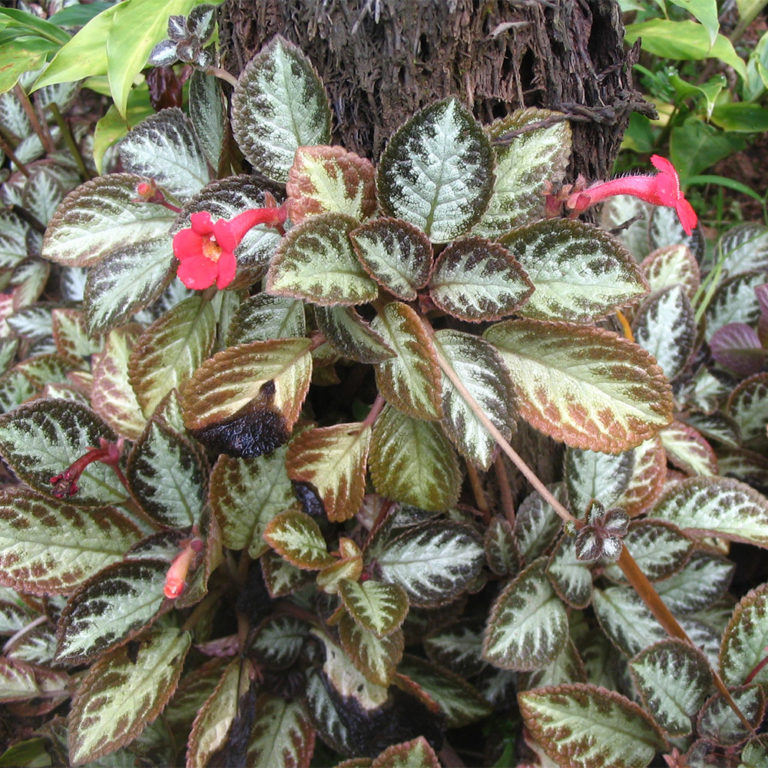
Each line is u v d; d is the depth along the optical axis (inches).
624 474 17.4
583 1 16.6
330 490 15.9
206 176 17.4
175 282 19.7
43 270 25.5
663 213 23.0
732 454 20.8
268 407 14.7
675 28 23.7
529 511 17.7
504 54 16.0
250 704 16.3
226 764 15.9
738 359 21.1
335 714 16.7
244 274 16.1
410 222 15.2
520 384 15.5
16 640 17.9
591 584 17.3
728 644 16.1
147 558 16.2
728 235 24.1
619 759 15.4
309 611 17.6
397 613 15.6
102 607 15.7
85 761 14.7
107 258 16.7
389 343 15.2
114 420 18.1
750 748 15.2
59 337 21.7
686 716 15.7
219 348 17.9
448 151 14.5
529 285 14.4
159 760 17.0
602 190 14.9
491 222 15.7
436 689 17.4
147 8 18.3
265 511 17.1
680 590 17.7
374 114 15.8
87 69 19.8
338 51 15.6
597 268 14.9
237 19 16.6
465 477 18.2
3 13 22.0
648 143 28.4
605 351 15.0
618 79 17.7
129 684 15.5
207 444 14.7
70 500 16.5
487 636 15.8
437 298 15.3
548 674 16.9
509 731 17.7
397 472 16.2
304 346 15.3
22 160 27.3
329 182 14.7
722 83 25.5
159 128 17.3
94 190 16.8
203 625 17.5
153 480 16.4
